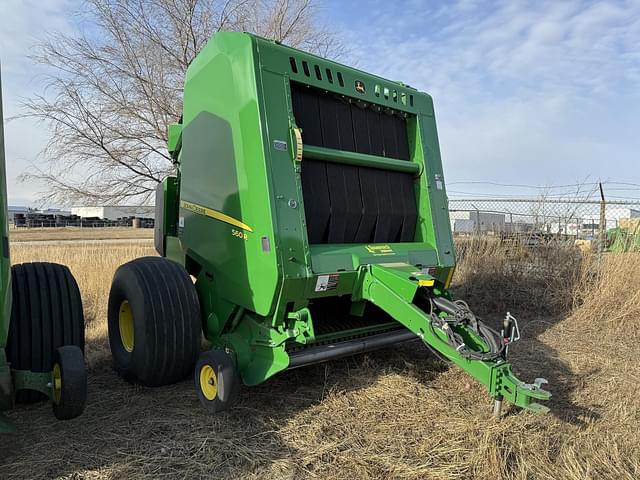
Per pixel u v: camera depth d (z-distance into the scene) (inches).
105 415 140.6
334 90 159.3
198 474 111.1
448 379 168.7
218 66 156.5
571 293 275.9
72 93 482.0
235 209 150.3
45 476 108.9
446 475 110.8
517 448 120.6
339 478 110.6
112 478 108.8
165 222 207.9
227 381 134.7
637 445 127.5
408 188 185.6
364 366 176.4
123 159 498.3
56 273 156.3
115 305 171.9
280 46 148.7
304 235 141.9
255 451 120.6
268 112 140.9
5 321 101.7
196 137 171.9
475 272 312.5
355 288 152.3
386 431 130.7
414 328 135.6
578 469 114.3
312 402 148.4
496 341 124.4
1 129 103.7
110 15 478.3
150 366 150.0
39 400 148.7
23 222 1720.0
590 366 189.8
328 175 161.0
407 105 182.9
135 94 493.4
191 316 155.6
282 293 136.9
